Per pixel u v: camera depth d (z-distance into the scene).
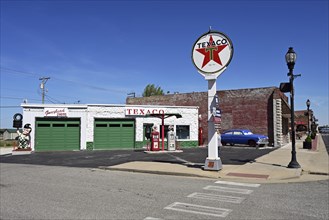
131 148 27.67
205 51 13.39
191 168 13.42
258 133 31.00
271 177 11.31
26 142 24.77
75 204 7.35
